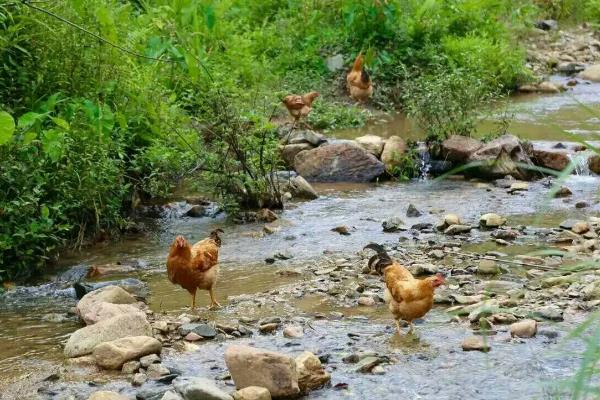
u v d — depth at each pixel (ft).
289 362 24.23
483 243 37.04
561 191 43.80
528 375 24.77
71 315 30.99
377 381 24.88
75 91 41.19
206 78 50.37
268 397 23.72
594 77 72.69
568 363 25.34
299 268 34.86
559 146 49.39
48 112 35.35
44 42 40.63
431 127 49.42
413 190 46.29
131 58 46.26
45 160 37.01
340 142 49.49
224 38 63.21
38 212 36.78
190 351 27.32
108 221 39.83
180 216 43.14
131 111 43.68
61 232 37.96
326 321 29.45
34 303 32.65
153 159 42.96
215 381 25.11
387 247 36.86
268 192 43.11
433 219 40.75
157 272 35.53
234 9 70.28
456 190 45.83
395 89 64.28
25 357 27.48
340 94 65.16
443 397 23.80
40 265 35.19
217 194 43.04
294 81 64.03
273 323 29.07
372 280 33.14
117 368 26.23
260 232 39.93
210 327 28.63
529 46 81.97
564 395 23.29
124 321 27.91
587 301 29.86
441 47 68.03
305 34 70.90
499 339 27.14
